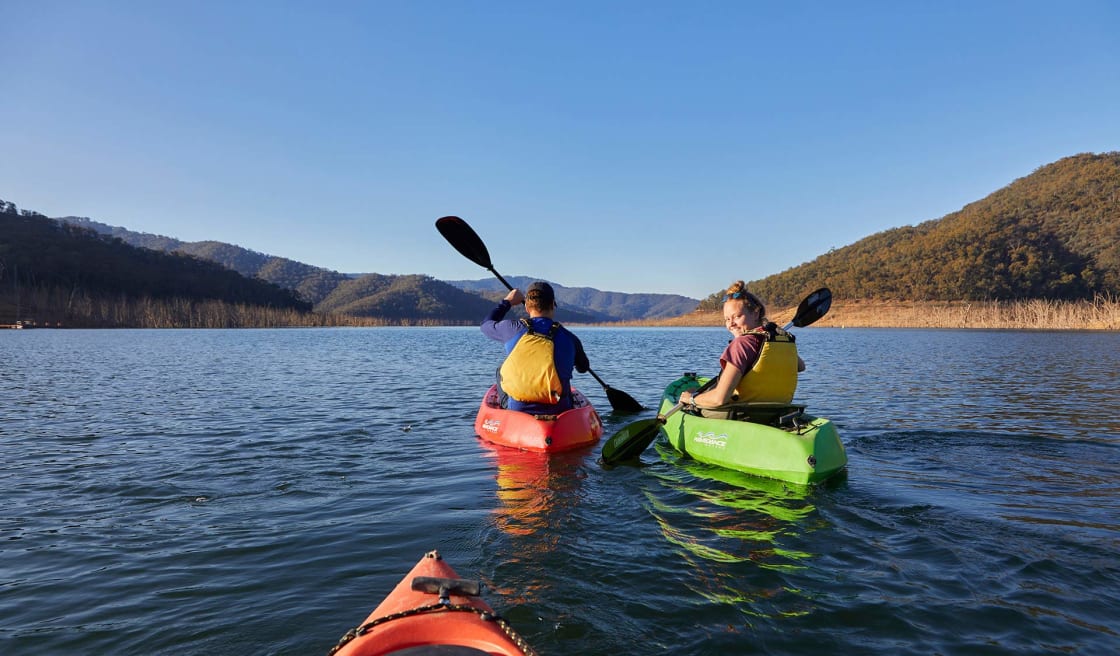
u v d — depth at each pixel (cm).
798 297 14788
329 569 305
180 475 492
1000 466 508
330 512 397
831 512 388
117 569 307
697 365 1838
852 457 539
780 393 502
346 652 177
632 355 2416
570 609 258
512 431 591
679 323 14800
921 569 299
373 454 569
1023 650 224
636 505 407
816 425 481
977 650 224
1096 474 480
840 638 234
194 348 2980
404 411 853
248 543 342
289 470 509
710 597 270
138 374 1474
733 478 477
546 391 588
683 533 352
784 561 310
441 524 371
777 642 232
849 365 1762
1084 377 1352
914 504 403
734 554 320
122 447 602
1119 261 11231
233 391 1107
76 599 273
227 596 276
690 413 580
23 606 267
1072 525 360
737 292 506
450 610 196
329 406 905
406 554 324
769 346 488
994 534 346
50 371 1559
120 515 392
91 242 14825
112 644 235
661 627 243
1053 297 10900
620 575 293
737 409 511
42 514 394
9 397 1012
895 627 242
